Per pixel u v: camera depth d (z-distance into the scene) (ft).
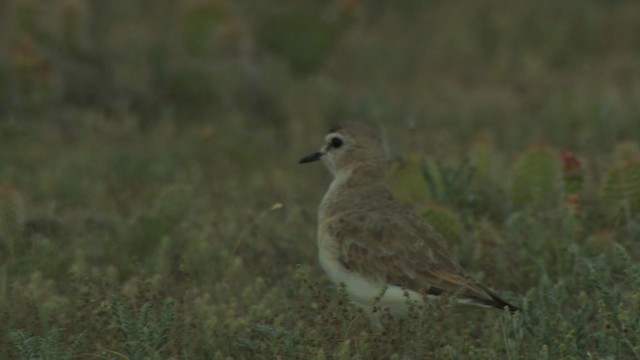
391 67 121.60
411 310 51.93
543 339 52.16
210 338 53.67
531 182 71.46
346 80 119.55
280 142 99.55
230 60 107.76
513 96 112.98
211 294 60.39
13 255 64.85
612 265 62.18
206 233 67.87
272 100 107.55
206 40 106.52
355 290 57.06
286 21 117.60
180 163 90.38
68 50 105.29
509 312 52.21
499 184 76.64
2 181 81.97
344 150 62.75
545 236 65.21
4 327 54.13
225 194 81.71
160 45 110.32
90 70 105.09
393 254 55.93
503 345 52.95
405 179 73.20
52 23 108.99
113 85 104.99
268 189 83.66
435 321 51.62
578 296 58.44
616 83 115.14
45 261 64.23
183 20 107.04
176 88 105.81
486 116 105.81
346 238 57.26
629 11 132.77
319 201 80.84
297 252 67.00
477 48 125.80
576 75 119.75
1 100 97.30
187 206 67.82
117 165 86.89
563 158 71.51
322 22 117.08
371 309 53.57
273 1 132.57
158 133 96.53
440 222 66.03
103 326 53.31
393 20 132.77
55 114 98.73
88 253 66.23
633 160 68.23
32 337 51.16
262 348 51.13
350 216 58.18
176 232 68.03
